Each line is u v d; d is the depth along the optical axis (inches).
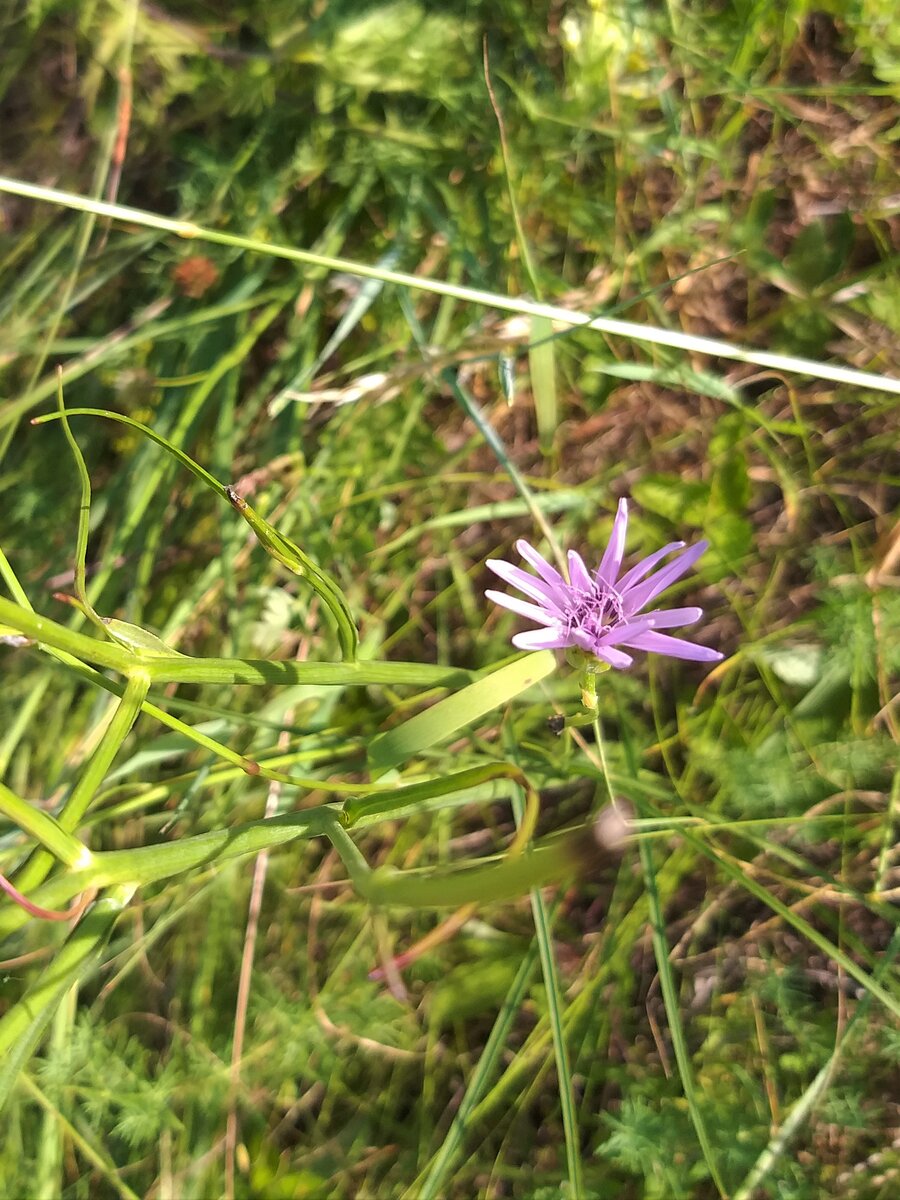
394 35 8.7
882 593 8.3
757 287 9.6
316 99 8.8
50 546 9.5
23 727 8.9
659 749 8.9
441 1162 6.7
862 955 8.0
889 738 8.2
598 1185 7.9
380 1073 8.8
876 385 7.3
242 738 9.2
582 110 9.0
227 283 9.5
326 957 9.0
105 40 8.6
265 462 9.5
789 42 9.1
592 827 3.6
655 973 8.8
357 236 9.6
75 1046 7.9
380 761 5.5
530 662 5.6
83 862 4.5
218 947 8.8
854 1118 7.3
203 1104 8.2
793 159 9.3
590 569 9.4
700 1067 8.1
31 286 9.4
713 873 8.6
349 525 9.5
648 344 9.1
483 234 9.3
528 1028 8.7
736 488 9.1
